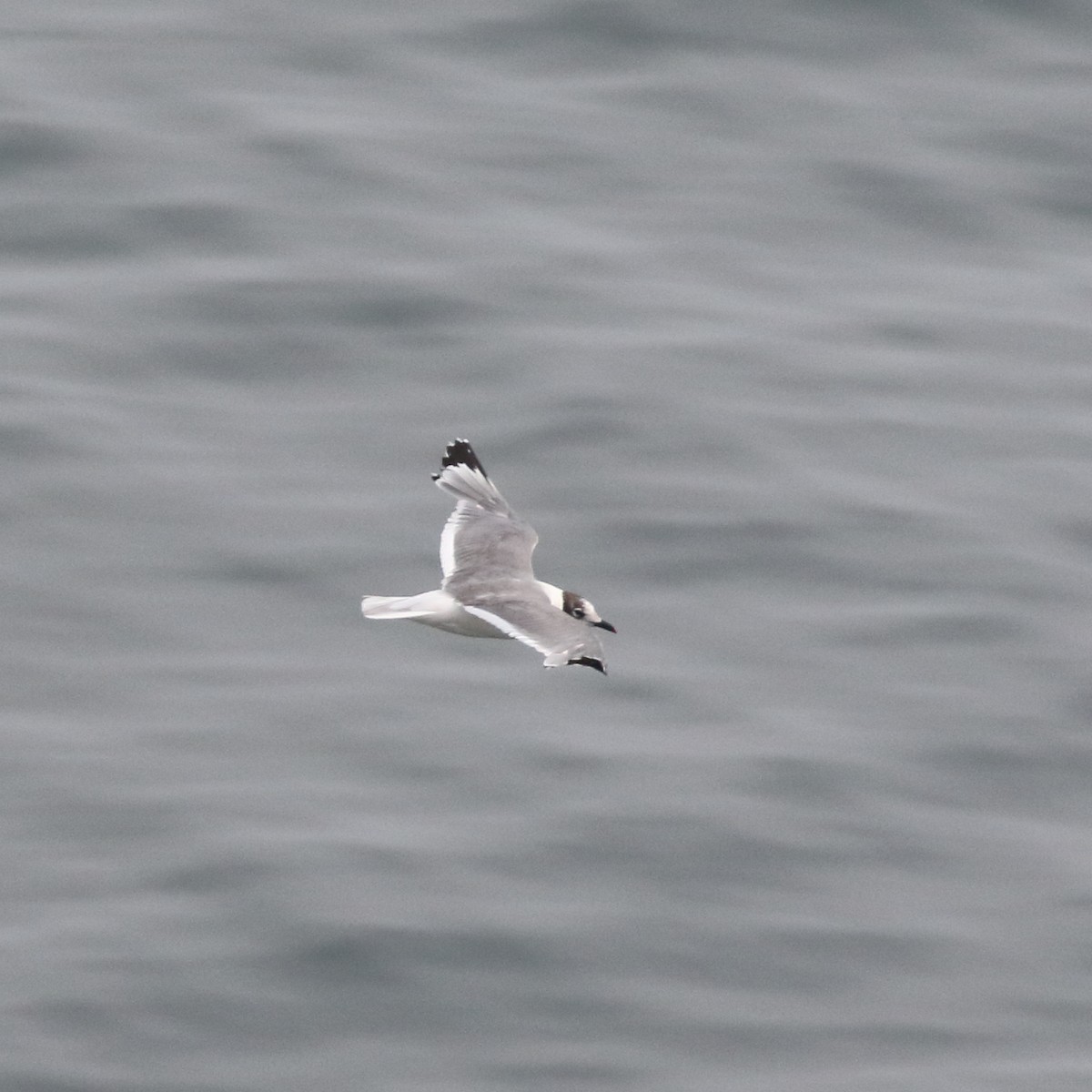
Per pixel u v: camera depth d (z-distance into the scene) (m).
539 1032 27.48
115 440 36.69
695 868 29.48
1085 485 36.75
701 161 44.12
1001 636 33.53
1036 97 45.75
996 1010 28.03
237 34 46.94
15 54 45.88
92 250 40.84
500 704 32.09
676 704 32.09
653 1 47.41
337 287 40.19
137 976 27.84
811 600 34.16
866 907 29.11
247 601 33.91
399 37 46.91
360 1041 27.23
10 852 29.47
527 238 41.84
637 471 36.41
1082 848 30.11
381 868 29.23
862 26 47.41
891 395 38.62
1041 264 42.16
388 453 36.75
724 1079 26.98
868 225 42.94
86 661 32.66
